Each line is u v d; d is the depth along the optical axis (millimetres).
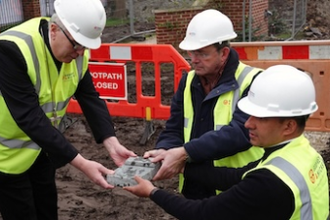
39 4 16469
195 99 3449
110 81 7023
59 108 3848
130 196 5480
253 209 2365
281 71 2531
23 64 3402
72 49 3490
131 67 11281
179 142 3543
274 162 2426
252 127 2539
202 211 2533
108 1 16406
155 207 5262
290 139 2514
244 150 3262
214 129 3334
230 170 3160
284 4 16828
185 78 3541
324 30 17188
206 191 3502
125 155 3893
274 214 2338
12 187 3879
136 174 3104
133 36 15016
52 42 3527
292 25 15734
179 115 3570
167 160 3221
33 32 3555
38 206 4238
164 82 10219
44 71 3605
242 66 3365
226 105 3297
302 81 2475
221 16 3266
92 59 7062
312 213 2408
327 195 2594
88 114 4055
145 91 9695
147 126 7016
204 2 13484
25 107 3455
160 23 13148
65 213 5152
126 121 7785
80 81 4031
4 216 4039
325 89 5910
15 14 16141
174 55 6621
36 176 4117
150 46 6738
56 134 3498
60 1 3455
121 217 5090
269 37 15406
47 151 3523
